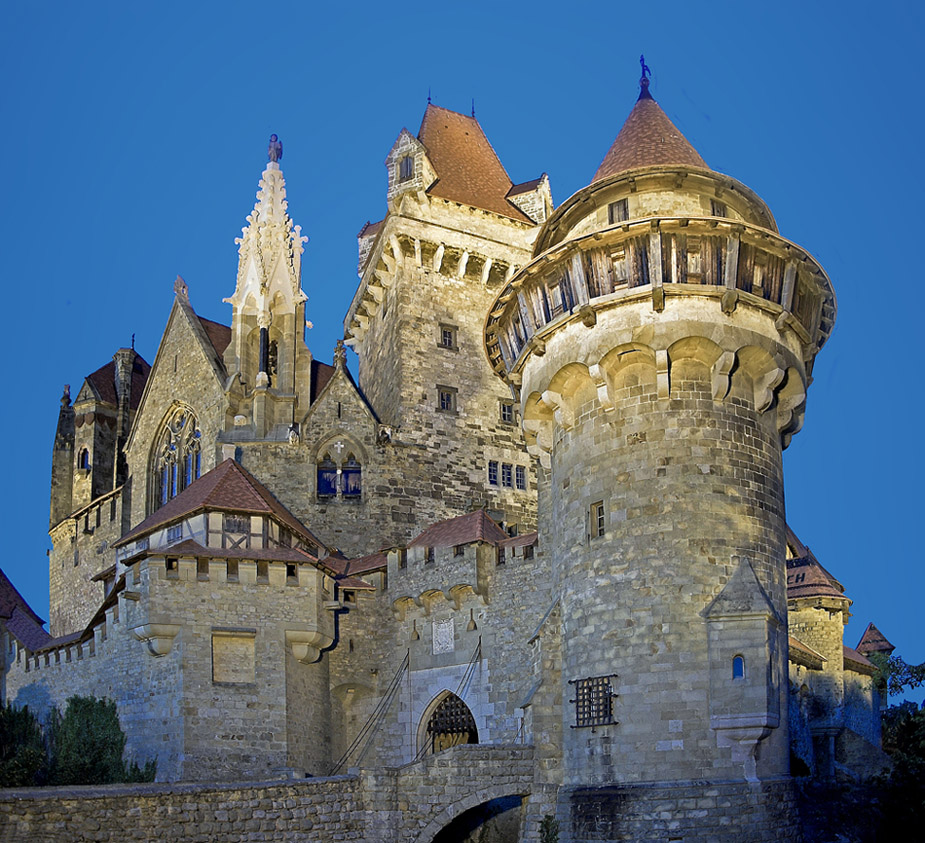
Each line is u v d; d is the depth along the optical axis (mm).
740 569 34938
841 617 61469
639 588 35156
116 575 54844
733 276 35844
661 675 34188
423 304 66250
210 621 45344
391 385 65562
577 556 37156
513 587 47656
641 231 36062
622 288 36469
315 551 53531
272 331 62469
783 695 34906
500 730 46750
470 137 74250
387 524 60312
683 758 33469
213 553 46094
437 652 50250
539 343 38875
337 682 51000
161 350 66000
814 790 50969
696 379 36500
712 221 35500
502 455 65625
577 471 37781
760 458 36875
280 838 35594
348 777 37438
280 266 63062
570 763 36000
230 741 44344
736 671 33625
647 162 40125
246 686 45344
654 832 32969
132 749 44906
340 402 61312
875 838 47594
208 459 60531
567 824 34844
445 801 37812
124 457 72250
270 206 64125
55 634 70250
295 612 47031
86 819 32750
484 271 68188
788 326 37281
